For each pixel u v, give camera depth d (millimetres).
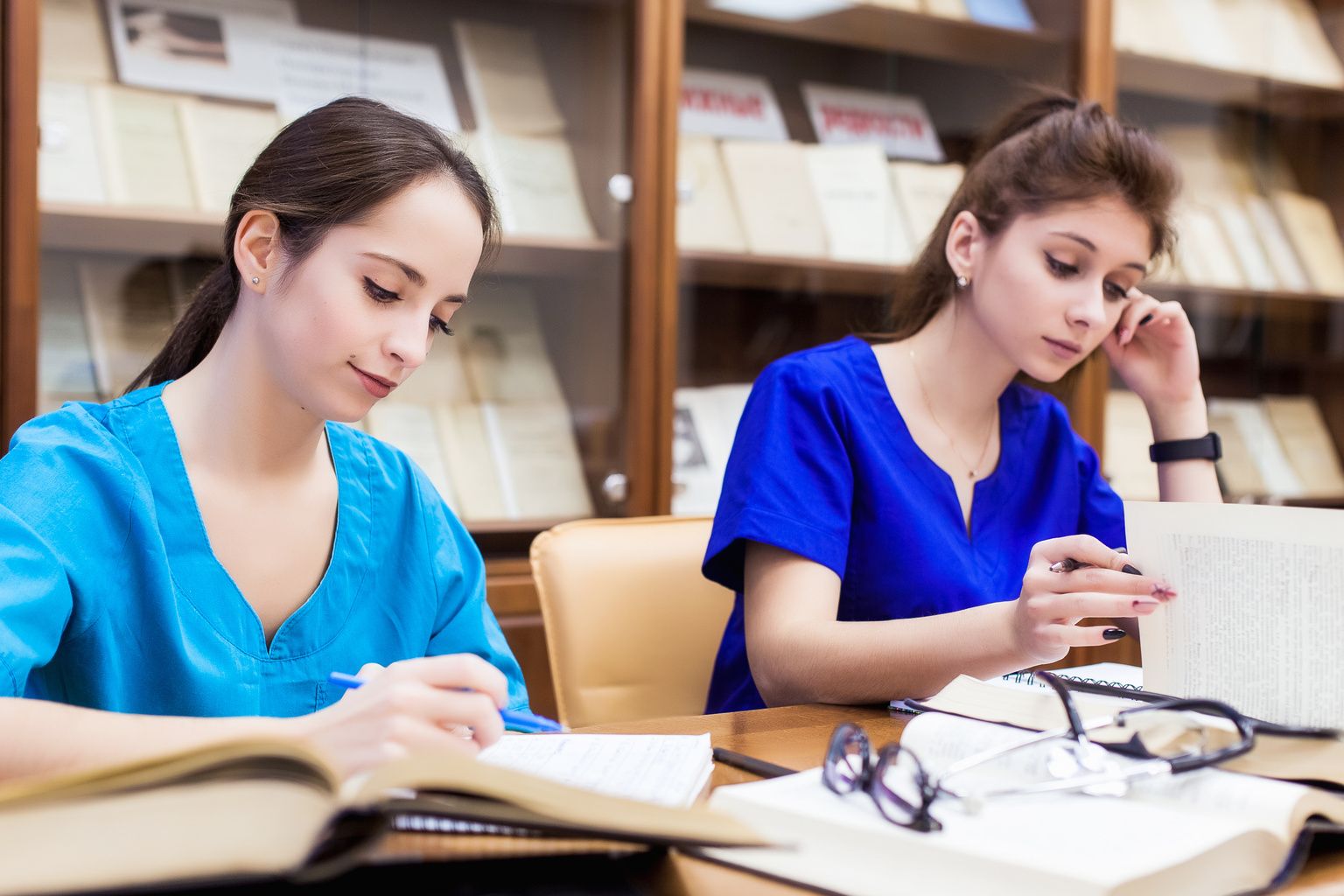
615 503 2236
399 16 2174
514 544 2180
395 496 1097
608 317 2250
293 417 954
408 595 1090
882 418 1260
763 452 1172
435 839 544
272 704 976
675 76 2227
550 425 2225
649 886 511
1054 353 1173
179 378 1002
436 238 887
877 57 2625
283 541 988
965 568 1218
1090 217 1135
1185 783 578
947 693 814
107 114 1883
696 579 1302
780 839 547
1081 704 739
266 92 2043
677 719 886
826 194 2521
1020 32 2646
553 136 2250
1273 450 3164
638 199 2213
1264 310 3148
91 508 881
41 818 385
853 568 1208
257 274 909
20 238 1721
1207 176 3061
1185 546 783
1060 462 1376
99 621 879
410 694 592
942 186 2668
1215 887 501
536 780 471
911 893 493
